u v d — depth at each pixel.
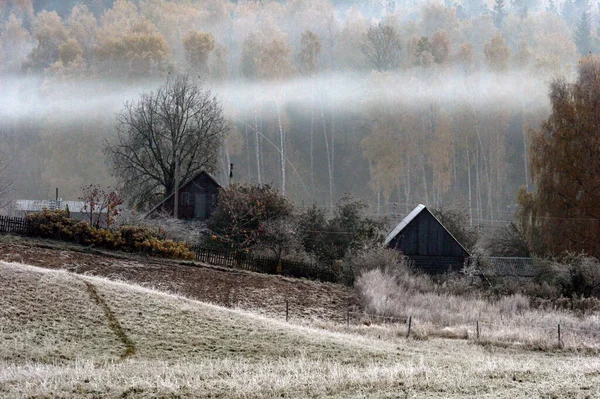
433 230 65.38
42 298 33.53
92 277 39.09
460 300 52.09
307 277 59.31
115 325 31.36
